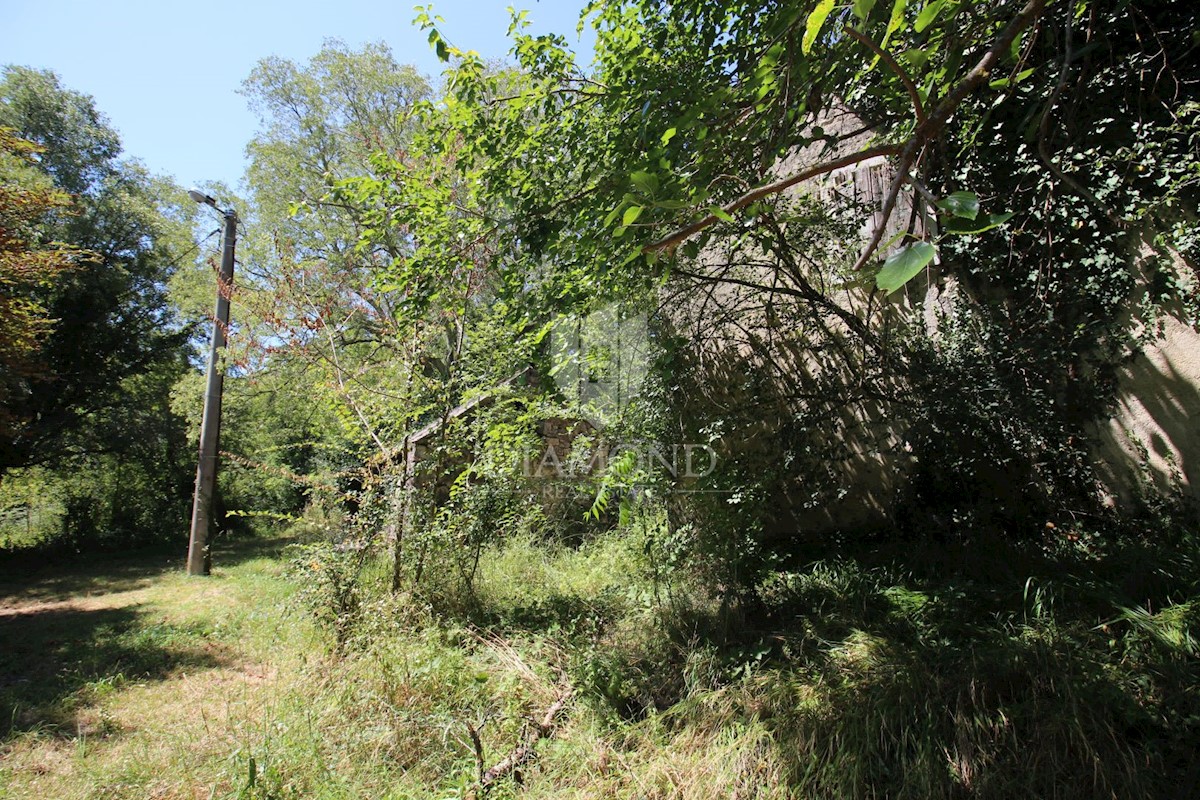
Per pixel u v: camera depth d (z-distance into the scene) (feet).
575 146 14.05
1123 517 14.76
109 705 13.52
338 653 14.66
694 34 13.55
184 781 9.82
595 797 8.89
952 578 14.03
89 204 47.39
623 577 18.30
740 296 19.10
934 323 17.89
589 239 11.86
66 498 50.60
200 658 16.80
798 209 17.74
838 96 14.24
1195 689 8.53
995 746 8.32
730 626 13.56
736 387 17.70
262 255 43.11
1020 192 15.98
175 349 53.83
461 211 14.88
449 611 16.69
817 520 19.38
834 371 17.08
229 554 40.24
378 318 19.11
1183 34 13.92
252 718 11.87
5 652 18.11
